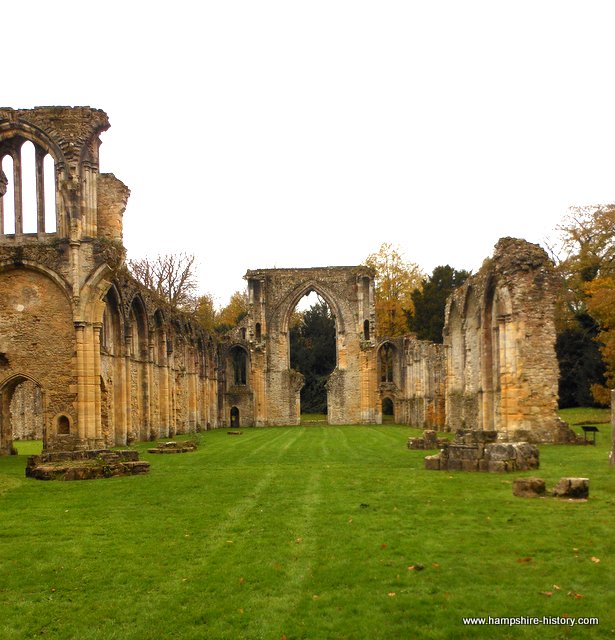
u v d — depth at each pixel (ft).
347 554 32.27
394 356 207.31
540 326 88.43
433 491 48.52
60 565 31.81
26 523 40.81
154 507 45.37
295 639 23.18
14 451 96.07
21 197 96.17
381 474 59.21
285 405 203.92
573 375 161.89
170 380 133.18
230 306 295.07
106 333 102.01
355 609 25.43
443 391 142.31
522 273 88.99
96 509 44.96
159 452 88.28
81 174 94.38
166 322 131.75
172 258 218.59
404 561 30.83
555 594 26.20
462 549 32.40
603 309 132.67
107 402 100.01
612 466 60.23
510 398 87.71
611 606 24.82
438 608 25.18
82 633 24.09
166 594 27.68
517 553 31.50
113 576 30.07
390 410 247.50
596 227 161.79
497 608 24.98
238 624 24.49
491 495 46.06
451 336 132.57
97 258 93.71
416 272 245.24
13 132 94.84
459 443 66.54
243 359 221.05
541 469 58.95
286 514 41.70
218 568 30.76
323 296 207.41
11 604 27.02
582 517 38.04
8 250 93.81
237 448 97.19
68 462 65.51
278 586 28.19
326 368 257.55
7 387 95.76
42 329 93.35
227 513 42.63
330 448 93.76
